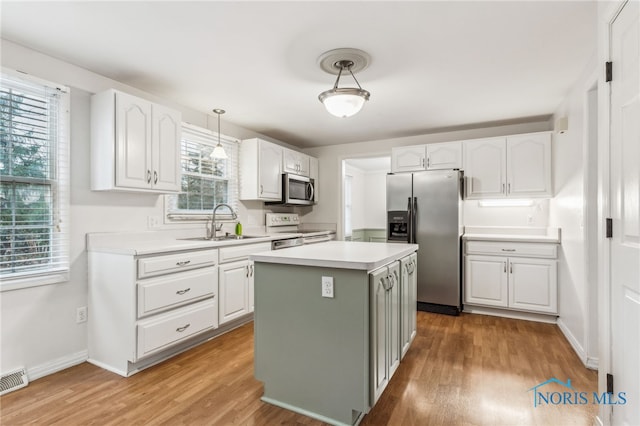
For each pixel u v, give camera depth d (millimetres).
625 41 1387
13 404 1868
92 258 2441
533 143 3525
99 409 1823
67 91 2352
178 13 1799
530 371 2252
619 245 1440
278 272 1887
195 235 3375
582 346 2441
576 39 2061
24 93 2170
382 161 6387
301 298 1815
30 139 2197
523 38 2053
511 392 1989
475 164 3795
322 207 5098
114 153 2387
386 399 1920
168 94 2971
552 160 3451
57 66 2301
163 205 3064
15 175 2127
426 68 2457
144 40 2078
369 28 1946
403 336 2299
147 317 2291
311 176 4926
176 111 2846
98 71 2498
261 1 1699
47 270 2258
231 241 2979
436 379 2145
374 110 3414
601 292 1580
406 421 1722
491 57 2297
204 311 2695
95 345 2418
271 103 3205
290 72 2525
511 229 3873
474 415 1769
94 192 2531
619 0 1397
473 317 3521
